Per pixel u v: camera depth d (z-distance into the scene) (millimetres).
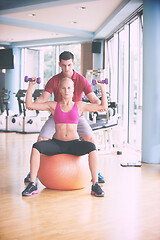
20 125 8914
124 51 6633
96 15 6773
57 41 9562
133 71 6465
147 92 4582
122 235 2006
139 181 3479
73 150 2971
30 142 6703
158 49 4473
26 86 10883
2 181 3418
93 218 2314
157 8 4441
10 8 6203
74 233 2021
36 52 10844
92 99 3170
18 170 3967
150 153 4602
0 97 9164
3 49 10180
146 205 2643
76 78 3145
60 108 2959
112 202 2713
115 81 7590
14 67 10562
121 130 6328
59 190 3082
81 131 3262
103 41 8711
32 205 2607
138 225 2188
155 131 4562
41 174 3031
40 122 8750
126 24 6629
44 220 2258
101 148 6078
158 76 4500
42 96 3172
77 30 8242
